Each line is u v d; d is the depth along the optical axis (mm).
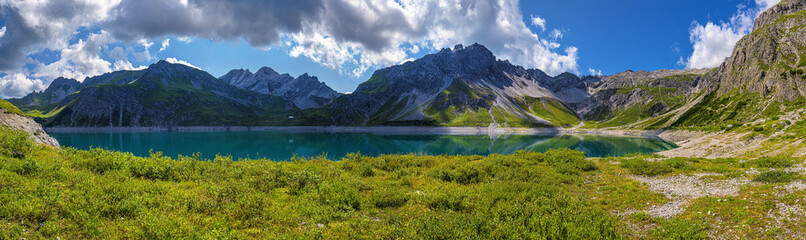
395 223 11234
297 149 99625
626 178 22703
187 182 16812
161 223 9438
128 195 12523
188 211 11555
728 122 170875
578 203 13977
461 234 9516
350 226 11117
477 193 16500
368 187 18266
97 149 24406
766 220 11125
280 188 16312
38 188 12188
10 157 18688
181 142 126938
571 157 31250
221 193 13492
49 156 22672
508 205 12922
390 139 168000
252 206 12000
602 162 32000
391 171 25969
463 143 137500
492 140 161750
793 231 10078
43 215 9836
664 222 11961
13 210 9797
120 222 10008
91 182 14070
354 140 155500
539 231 10070
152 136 177500
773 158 26312
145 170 18203
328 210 12898
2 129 25156
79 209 10461
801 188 13938
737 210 12281
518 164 28953
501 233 9898
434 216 11391
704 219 11938
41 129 40281
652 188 18656
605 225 10812
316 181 17516
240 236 9594
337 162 30750
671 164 26125
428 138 180750
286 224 11039
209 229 10000
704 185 18266
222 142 128750
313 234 9859
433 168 26250
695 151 56094
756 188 15398
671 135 161625
